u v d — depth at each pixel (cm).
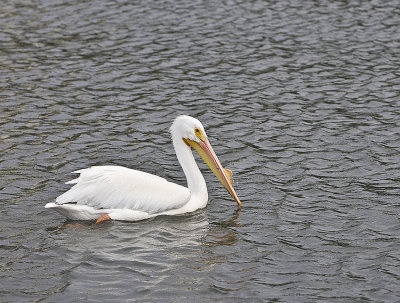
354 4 2822
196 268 1233
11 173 1586
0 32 2517
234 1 2864
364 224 1391
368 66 2259
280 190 1539
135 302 1126
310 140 1783
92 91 2083
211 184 1590
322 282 1195
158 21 2645
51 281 1184
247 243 1325
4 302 1120
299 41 2464
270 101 2025
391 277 1208
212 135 1819
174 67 2259
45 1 2853
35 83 2127
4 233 1338
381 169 1623
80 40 2464
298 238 1343
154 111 1958
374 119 1897
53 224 1378
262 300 1138
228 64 2283
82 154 1697
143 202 1399
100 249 1290
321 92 2081
